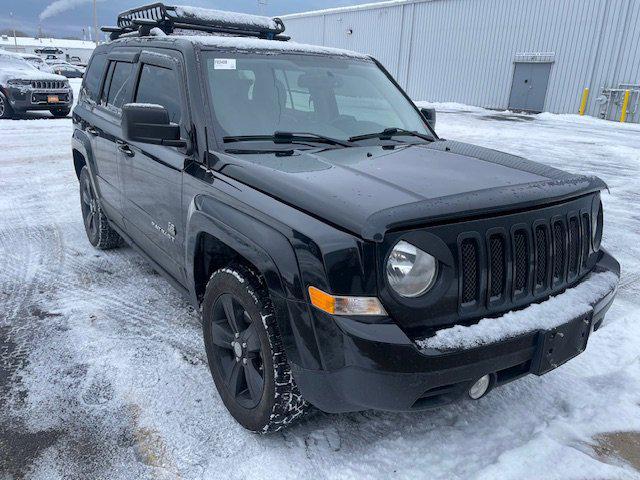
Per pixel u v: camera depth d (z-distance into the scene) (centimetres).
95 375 288
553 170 264
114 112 402
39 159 911
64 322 346
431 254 195
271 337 219
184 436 243
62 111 1502
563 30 2162
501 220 210
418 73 2831
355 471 222
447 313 201
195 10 391
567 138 1405
